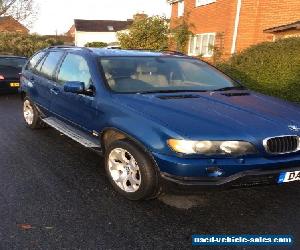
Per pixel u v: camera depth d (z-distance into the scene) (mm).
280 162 3773
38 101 6668
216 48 18016
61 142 6484
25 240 3379
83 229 3586
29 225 3635
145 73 5141
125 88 4797
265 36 17109
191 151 3584
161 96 4543
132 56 5430
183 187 3611
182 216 3873
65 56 5992
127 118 4164
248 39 17641
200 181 3596
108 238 3441
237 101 4590
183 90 4969
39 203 4109
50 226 3625
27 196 4281
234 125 3807
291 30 15375
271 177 3734
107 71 4977
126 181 4227
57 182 4707
